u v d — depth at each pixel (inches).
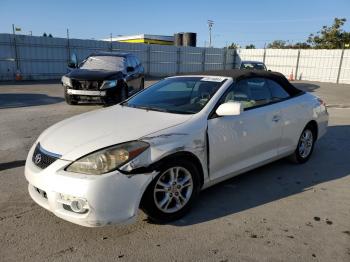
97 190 114.9
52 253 116.2
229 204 155.5
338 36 1721.2
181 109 156.5
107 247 120.0
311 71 1221.7
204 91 163.2
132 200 120.6
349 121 366.9
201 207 151.9
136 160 121.2
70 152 122.3
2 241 122.7
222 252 118.2
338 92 781.3
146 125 138.2
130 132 131.1
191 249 119.7
